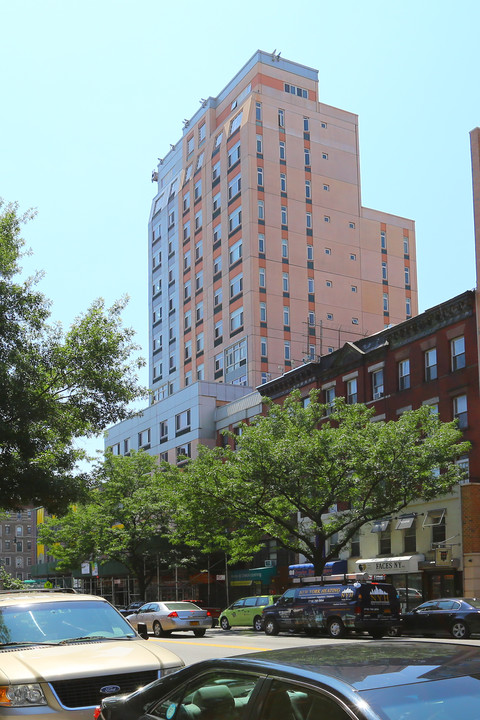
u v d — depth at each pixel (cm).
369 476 3180
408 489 3139
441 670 381
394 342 4047
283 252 6569
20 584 6050
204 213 7175
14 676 711
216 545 4359
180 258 7538
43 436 2044
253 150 6638
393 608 2636
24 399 1928
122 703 535
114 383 2092
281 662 423
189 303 7262
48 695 706
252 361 6181
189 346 7181
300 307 6531
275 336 6338
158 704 494
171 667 772
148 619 3117
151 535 4847
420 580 3638
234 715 424
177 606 3098
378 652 429
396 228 7275
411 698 355
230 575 4866
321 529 3319
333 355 4503
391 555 3866
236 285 6531
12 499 2045
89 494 2191
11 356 1934
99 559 5544
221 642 2539
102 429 2180
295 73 7062
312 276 6669
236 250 6600
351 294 6844
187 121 7919
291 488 3303
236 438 3447
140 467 5100
